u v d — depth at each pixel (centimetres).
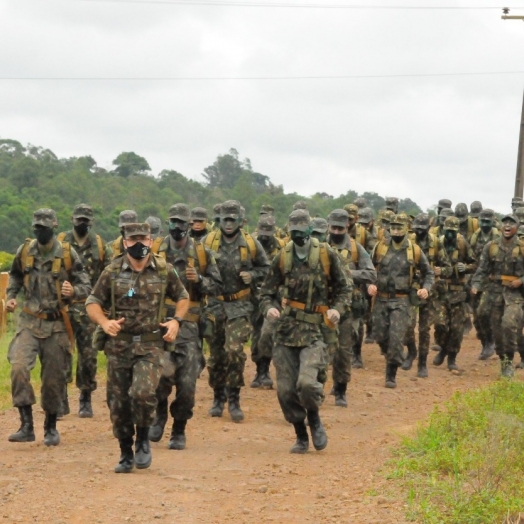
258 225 2162
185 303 1309
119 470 1337
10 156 8038
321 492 1240
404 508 1141
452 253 2469
